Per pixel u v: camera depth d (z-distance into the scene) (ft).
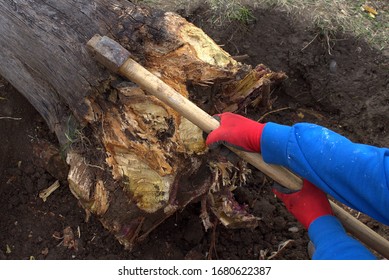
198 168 6.56
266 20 9.16
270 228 7.89
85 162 6.71
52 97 7.04
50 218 7.93
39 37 6.59
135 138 6.32
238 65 6.76
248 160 5.73
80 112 6.52
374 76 8.89
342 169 4.63
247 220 6.89
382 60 8.90
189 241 7.64
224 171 6.66
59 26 6.53
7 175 8.16
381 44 9.00
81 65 6.37
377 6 9.67
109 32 6.47
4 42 7.02
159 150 6.25
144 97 6.28
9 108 8.33
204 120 5.83
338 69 9.03
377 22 9.32
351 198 4.70
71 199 8.04
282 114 9.22
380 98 8.83
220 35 9.18
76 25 6.50
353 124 9.04
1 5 6.83
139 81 5.93
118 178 6.47
